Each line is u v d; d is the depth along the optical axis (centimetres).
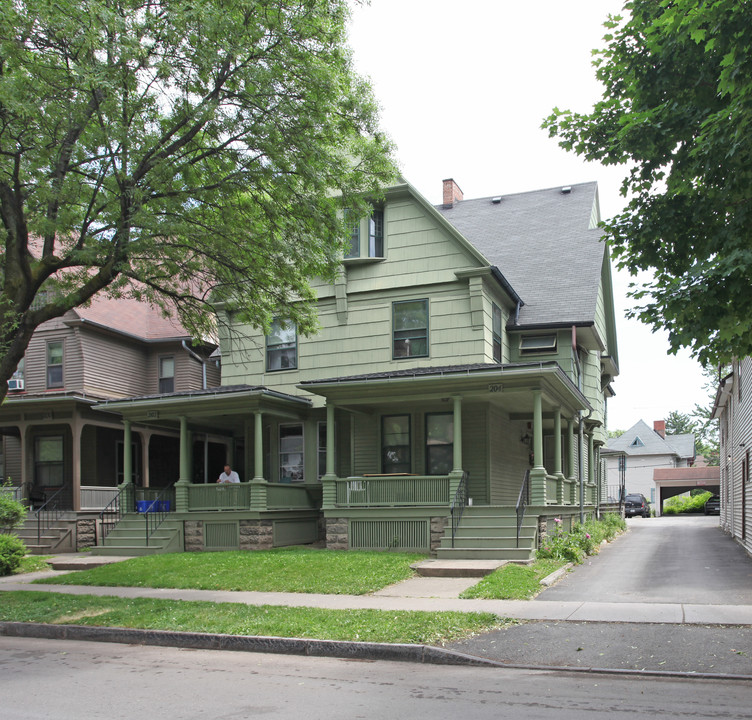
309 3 1359
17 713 654
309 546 2038
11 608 1216
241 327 2348
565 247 2622
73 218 1434
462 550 1617
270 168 1443
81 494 2264
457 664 834
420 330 2086
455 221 3014
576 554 1689
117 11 1250
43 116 1244
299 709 656
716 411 3219
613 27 969
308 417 2220
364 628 958
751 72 778
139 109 1319
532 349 2270
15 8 1188
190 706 671
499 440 2081
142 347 2859
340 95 1480
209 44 1294
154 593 1349
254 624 1009
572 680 746
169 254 1497
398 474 2012
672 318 893
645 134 943
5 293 1299
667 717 611
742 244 860
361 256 2180
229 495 1991
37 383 2627
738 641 853
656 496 6066
